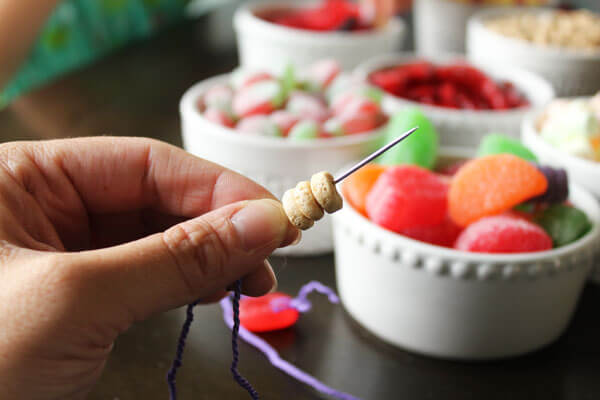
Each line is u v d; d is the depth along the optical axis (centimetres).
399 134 37
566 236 32
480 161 32
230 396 30
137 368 31
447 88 48
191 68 66
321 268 39
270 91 41
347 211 33
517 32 58
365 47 58
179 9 90
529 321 31
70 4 72
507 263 29
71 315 22
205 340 33
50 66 71
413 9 89
